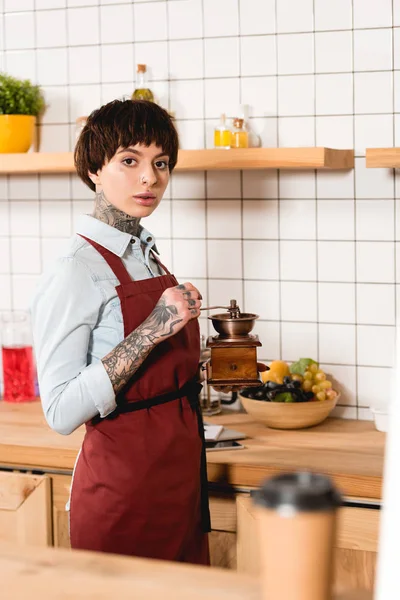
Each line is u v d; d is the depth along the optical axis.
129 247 1.89
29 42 2.76
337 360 2.56
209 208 2.64
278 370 2.48
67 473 2.22
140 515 1.80
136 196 1.83
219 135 2.43
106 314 1.80
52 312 1.75
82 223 1.88
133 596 0.79
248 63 2.54
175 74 2.62
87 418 1.75
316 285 2.56
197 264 2.67
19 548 0.92
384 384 2.52
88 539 1.82
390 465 0.68
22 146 2.62
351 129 2.47
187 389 1.89
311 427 2.44
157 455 1.80
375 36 2.42
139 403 1.81
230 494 2.10
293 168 2.53
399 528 0.67
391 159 2.16
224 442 2.26
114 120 1.80
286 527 0.68
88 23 2.69
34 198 2.82
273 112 2.53
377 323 2.51
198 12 2.57
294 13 2.48
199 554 1.96
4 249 2.88
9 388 2.74
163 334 1.73
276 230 2.58
